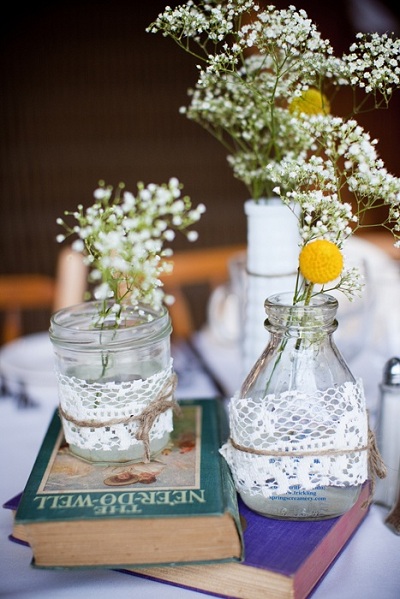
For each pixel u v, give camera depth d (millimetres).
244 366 862
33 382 1063
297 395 605
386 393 717
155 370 654
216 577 576
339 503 617
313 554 575
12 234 2750
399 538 659
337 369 622
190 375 1078
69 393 645
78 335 624
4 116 2848
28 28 2797
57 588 601
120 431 643
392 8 2383
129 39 2867
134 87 2902
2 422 948
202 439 716
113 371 637
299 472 604
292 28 636
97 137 2922
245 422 616
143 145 2943
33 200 2908
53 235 2752
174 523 552
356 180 599
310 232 599
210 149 2939
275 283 798
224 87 834
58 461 667
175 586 596
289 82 714
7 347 1205
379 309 1151
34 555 564
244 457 619
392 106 2314
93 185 2938
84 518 550
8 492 754
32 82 2844
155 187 560
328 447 601
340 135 629
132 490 598
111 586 601
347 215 590
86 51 2855
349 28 2432
